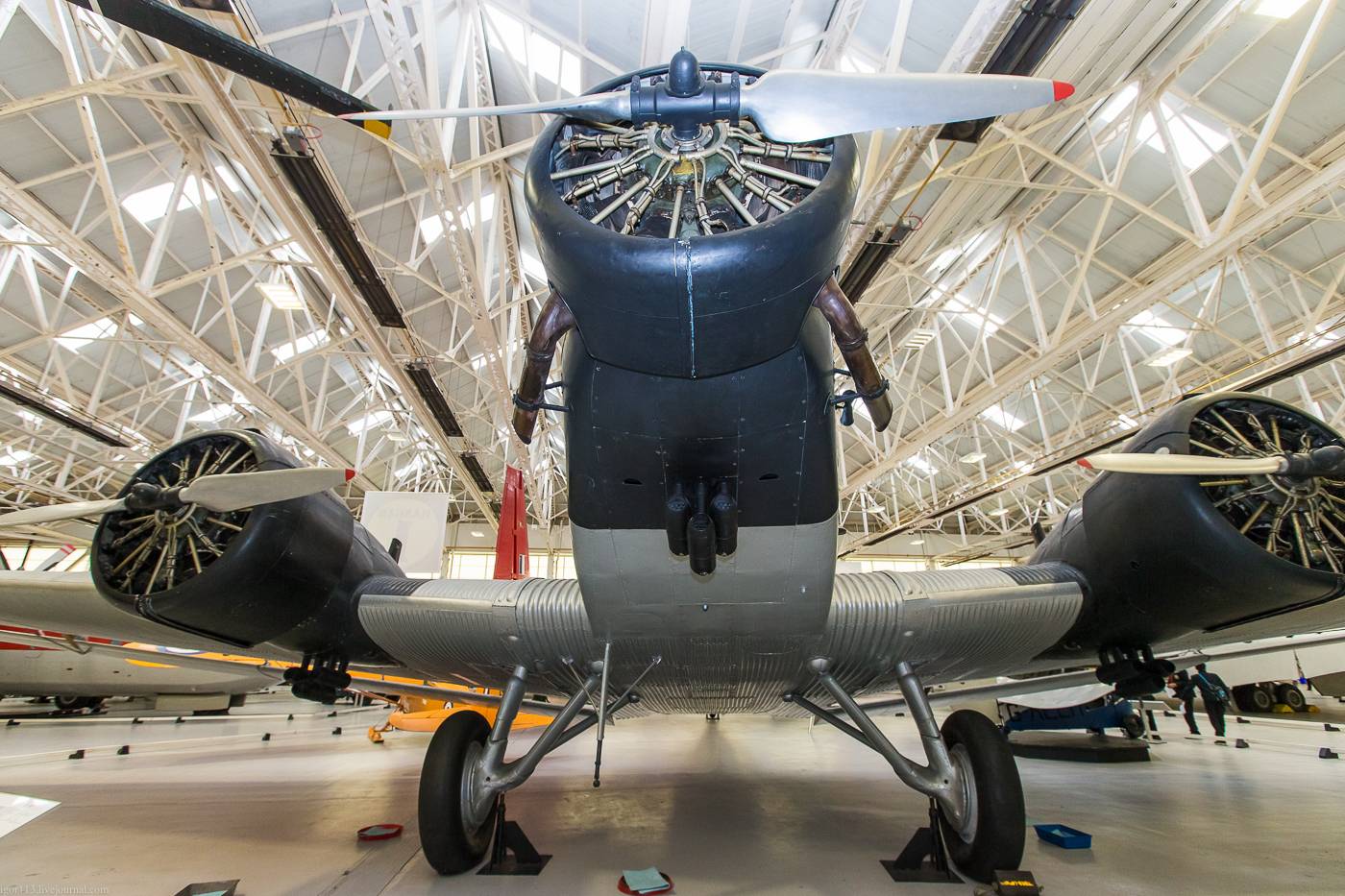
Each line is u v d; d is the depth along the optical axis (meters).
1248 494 3.46
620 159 2.69
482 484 20.14
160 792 6.01
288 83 2.55
